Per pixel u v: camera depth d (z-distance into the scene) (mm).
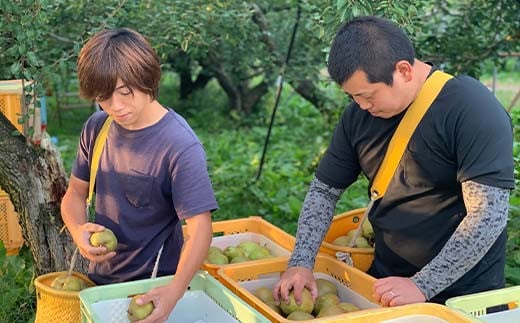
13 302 4250
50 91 8414
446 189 2758
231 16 5703
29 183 4090
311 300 2889
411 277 2676
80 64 2607
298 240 3047
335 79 2633
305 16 6609
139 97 2619
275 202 6840
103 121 2926
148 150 2760
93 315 2455
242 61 8102
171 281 2645
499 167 2547
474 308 2531
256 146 10617
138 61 2578
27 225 4137
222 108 14203
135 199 2834
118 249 2918
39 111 4488
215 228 3822
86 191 3070
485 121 2576
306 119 12656
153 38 5398
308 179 7883
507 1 5656
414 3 4070
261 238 3854
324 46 5297
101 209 2926
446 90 2658
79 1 5156
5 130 4129
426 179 2752
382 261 3037
